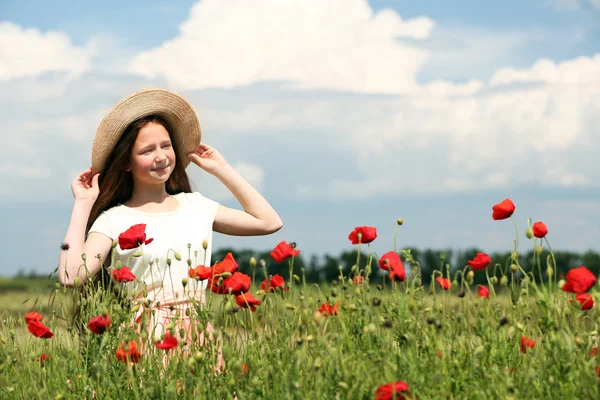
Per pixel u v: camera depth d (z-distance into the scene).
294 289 3.26
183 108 4.32
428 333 2.77
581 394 2.49
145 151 4.03
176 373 2.92
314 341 2.71
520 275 3.06
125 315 3.14
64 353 3.20
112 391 2.91
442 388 2.44
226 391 2.77
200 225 4.13
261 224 4.43
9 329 3.42
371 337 2.74
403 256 3.04
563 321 2.77
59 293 3.24
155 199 4.15
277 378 2.76
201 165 4.52
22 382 3.10
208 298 3.26
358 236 3.13
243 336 3.39
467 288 2.96
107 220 3.97
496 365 2.73
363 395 2.60
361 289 3.04
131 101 4.08
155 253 3.87
